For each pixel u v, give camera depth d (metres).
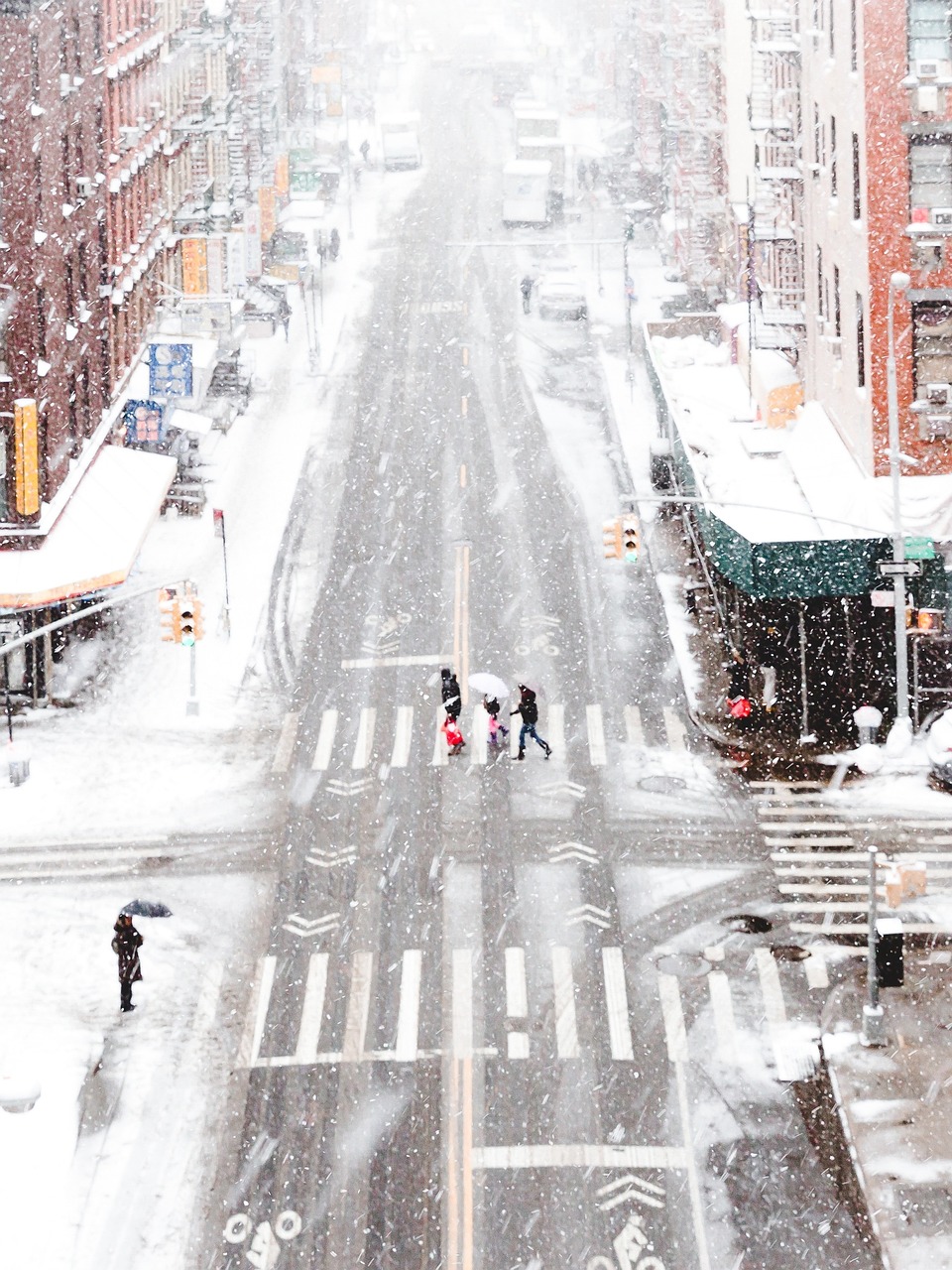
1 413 80.38
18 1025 57.12
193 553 99.44
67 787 74.19
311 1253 46.56
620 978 59.19
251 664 86.25
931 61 74.31
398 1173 49.69
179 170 127.88
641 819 70.50
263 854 68.25
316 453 115.25
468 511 104.50
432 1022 56.97
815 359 92.06
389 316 147.25
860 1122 51.09
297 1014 57.62
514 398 125.19
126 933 57.19
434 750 77.00
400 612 91.31
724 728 78.19
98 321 96.44
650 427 118.38
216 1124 51.97
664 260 160.50
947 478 78.00
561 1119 51.91
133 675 85.50
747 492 84.75
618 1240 46.81
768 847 68.12
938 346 76.81
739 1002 57.69
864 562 75.88
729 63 126.88
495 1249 46.59
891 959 57.47
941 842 67.94
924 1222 46.81
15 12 76.19
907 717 75.19
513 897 64.69
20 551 81.75
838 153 83.12
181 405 108.38
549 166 177.50
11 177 78.12
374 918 63.50
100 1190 49.00
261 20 168.12
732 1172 49.44
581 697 81.81
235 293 130.88
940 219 75.06
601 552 98.25
